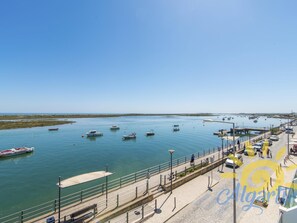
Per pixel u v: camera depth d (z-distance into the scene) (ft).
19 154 152.46
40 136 249.96
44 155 153.79
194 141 226.17
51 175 106.22
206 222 45.68
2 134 263.49
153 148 184.03
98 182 91.71
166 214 48.85
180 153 162.20
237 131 301.22
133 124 465.47
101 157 147.23
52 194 80.07
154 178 77.05
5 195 79.61
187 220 46.50
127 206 50.67
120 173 107.96
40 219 46.88
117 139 237.86
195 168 86.79
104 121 579.48
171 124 475.72
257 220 46.01
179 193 62.03
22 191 83.76
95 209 48.96
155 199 56.80
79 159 140.87
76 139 232.73
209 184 69.41
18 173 110.52
